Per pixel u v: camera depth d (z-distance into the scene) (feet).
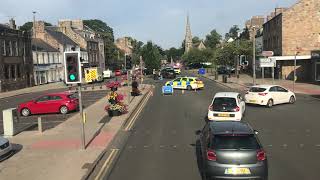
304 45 193.67
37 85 223.10
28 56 213.66
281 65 194.18
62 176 39.04
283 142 54.19
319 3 192.03
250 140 35.09
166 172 40.42
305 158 45.27
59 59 257.96
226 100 67.15
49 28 296.10
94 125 69.87
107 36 404.36
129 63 146.61
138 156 47.55
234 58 248.52
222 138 35.32
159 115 82.79
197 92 140.97
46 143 55.57
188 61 449.48
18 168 42.65
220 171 34.40
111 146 53.57
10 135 62.03
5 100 141.38
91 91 158.81
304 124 68.28
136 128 67.56
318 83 163.84
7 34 190.08
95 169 42.27
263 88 94.02
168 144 53.88
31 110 92.27
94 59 327.88
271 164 42.73
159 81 218.18
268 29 227.40
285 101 97.81
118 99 82.89
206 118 77.20
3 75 184.14
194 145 52.85
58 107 92.07
